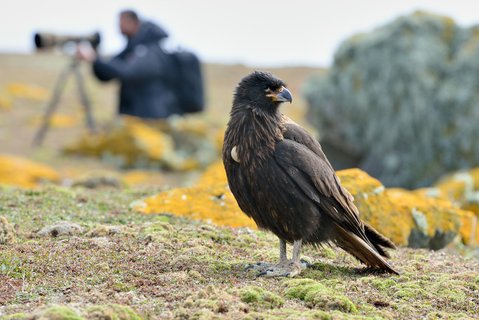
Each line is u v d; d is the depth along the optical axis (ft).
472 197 59.11
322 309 28.58
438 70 97.09
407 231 44.73
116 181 60.03
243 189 34.14
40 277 31.48
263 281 32.24
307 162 33.32
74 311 25.23
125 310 26.21
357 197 43.75
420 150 96.53
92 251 35.06
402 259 38.78
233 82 196.95
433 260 38.68
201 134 114.73
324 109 103.65
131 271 32.55
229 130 34.50
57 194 48.44
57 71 197.26
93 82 185.98
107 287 30.50
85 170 101.60
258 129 33.73
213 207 44.70
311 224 33.65
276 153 33.40
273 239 40.60
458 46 98.43
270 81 34.12
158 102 107.04
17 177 73.26
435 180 95.30
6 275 31.50
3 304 28.32
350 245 34.81
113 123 116.88
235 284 31.55
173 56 106.11
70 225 38.52
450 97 94.73
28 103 150.71
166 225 39.93
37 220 41.47
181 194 46.01
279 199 33.27
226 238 39.24
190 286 30.86
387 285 32.42
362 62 100.89
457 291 31.86
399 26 100.01
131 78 101.91
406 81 97.19
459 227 46.96
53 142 118.11
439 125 95.45
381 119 98.84
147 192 51.13
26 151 111.34
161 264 33.73
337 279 32.99
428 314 29.07
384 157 98.58
